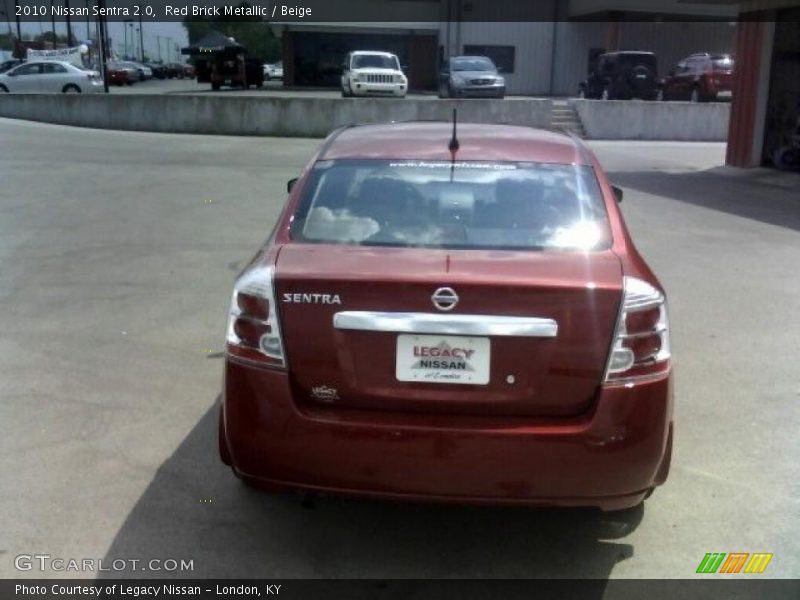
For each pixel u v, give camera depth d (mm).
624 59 31344
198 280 7453
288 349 3027
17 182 12828
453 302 2939
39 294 6961
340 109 22875
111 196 11773
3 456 4160
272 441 3037
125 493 3859
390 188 3680
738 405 4914
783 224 10773
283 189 12711
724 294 7270
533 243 3355
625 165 18078
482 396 2982
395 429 2955
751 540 3566
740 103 17234
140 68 54625
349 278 2986
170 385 5098
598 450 2943
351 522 3693
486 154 3932
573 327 2953
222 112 22844
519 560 3434
